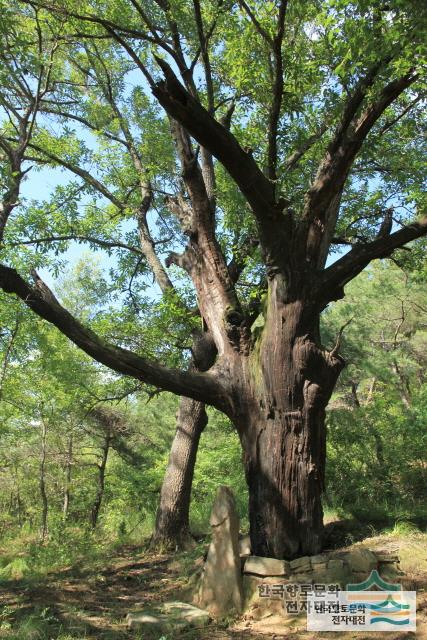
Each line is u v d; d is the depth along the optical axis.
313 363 6.90
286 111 8.45
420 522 8.38
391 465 11.44
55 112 12.69
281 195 8.48
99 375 13.45
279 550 6.54
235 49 8.59
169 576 7.70
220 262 8.20
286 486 6.68
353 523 8.34
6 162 10.70
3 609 6.15
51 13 9.44
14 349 13.35
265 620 5.66
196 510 13.42
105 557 9.73
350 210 10.53
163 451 22.77
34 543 12.90
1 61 8.10
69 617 5.89
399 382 15.16
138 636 5.32
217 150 6.23
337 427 12.20
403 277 18.39
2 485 22.88
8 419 17.16
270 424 6.90
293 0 7.40
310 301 6.99
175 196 11.02
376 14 5.71
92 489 21.45
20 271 12.16
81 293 17.44
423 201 9.25
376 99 6.80
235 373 7.31
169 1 8.98
